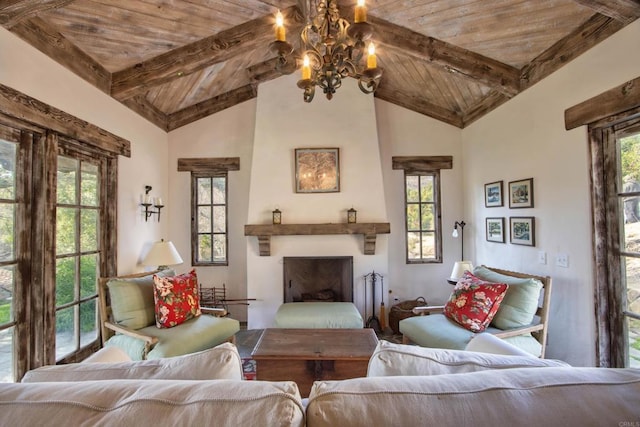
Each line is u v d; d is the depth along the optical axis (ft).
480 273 9.84
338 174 13.41
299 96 13.66
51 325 7.84
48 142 7.79
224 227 14.93
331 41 6.27
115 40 8.84
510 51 9.85
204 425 2.30
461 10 8.76
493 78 10.51
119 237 10.75
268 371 7.23
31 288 7.51
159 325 8.72
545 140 9.43
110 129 10.13
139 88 10.22
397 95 14.79
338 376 7.15
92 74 9.23
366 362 7.16
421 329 8.79
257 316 13.41
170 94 12.73
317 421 2.41
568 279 8.64
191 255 14.66
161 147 13.83
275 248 13.51
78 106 8.67
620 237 7.53
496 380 2.70
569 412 2.42
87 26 8.07
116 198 10.57
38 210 7.64
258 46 10.48
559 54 8.82
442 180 14.92
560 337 8.90
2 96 6.50
